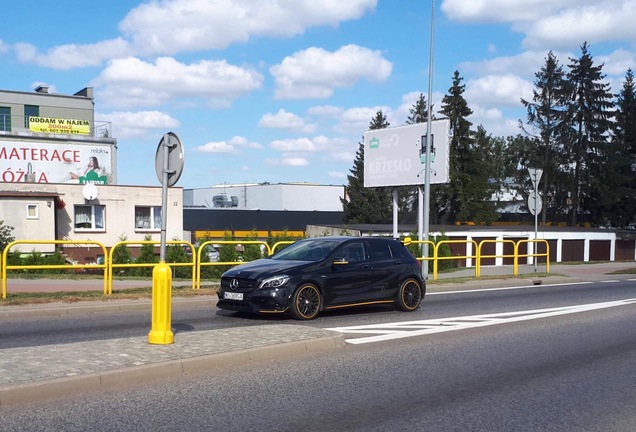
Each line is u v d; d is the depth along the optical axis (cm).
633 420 649
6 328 1126
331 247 1348
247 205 8256
